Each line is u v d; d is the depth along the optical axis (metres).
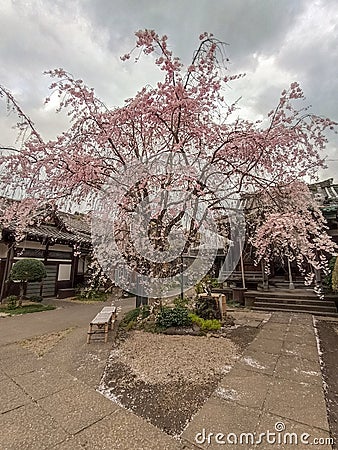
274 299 7.79
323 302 7.20
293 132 4.71
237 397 2.56
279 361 3.52
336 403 2.45
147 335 4.76
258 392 2.66
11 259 9.34
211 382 2.90
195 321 5.31
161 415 2.26
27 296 9.84
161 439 1.94
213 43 4.05
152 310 5.53
